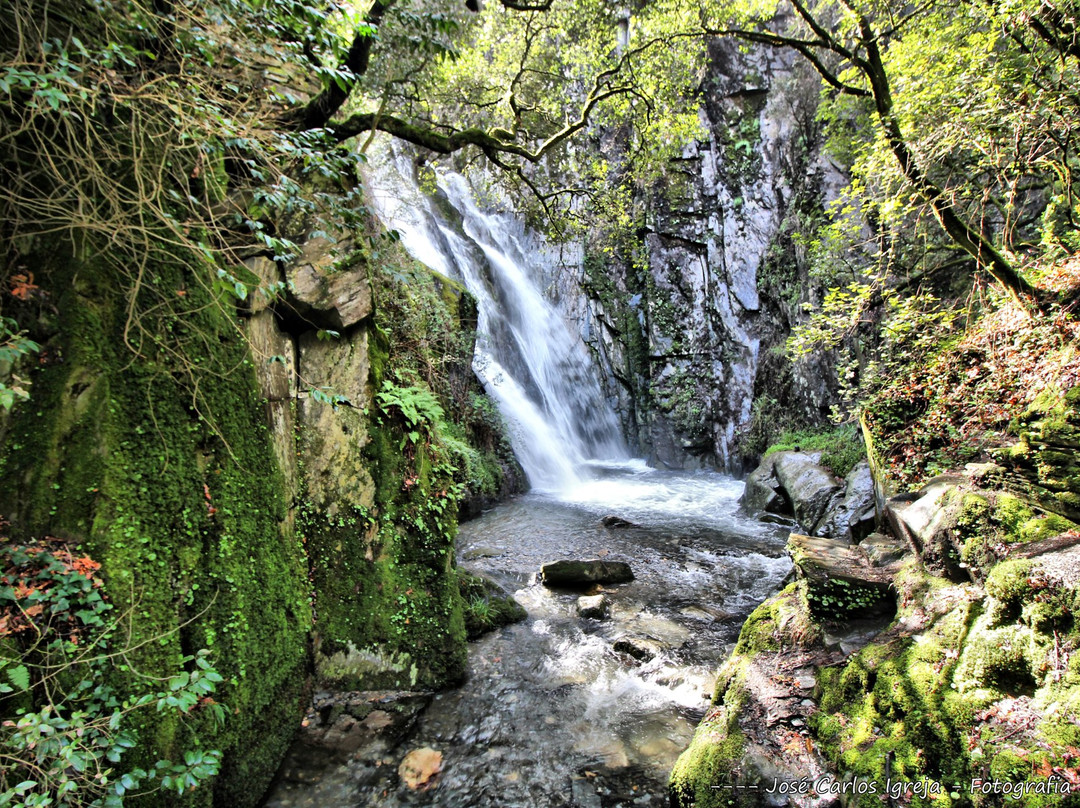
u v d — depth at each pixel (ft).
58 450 8.28
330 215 13.24
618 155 46.65
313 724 12.73
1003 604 8.63
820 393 38.88
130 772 7.59
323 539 13.88
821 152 41.45
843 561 13.26
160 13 9.33
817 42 20.02
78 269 8.75
